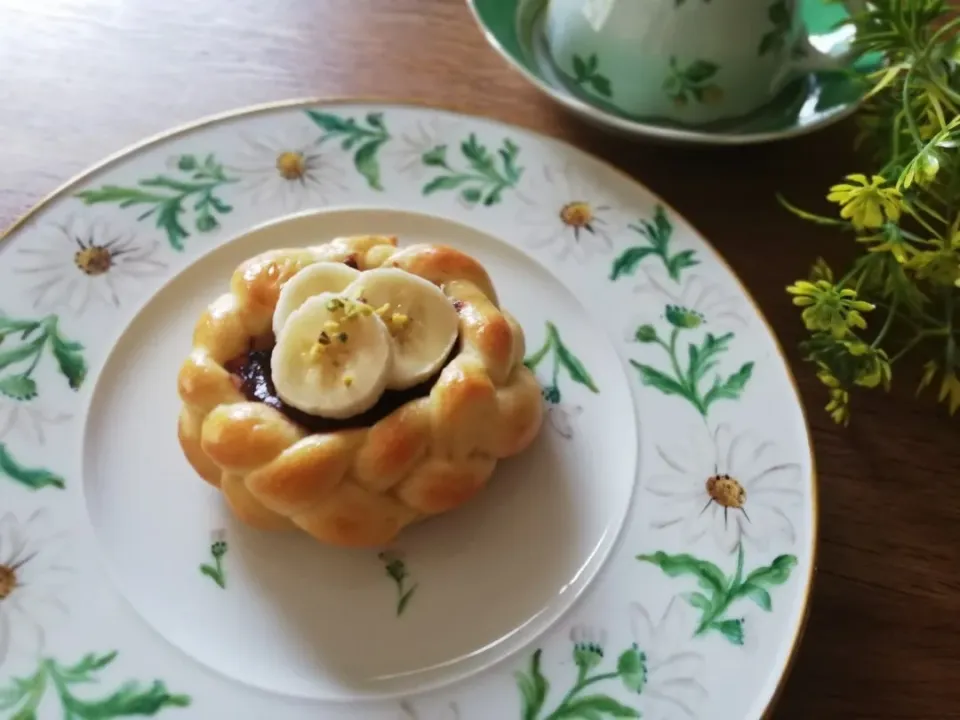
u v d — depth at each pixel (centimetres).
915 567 20
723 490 20
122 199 23
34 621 17
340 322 18
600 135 26
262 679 17
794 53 24
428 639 18
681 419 21
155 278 22
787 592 18
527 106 27
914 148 21
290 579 19
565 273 23
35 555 18
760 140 23
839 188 19
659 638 18
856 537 20
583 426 21
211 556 19
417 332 19
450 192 24
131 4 28
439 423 18
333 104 25
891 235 20
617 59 24
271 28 28
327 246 21
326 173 24
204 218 23
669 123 24
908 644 19
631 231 24
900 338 23
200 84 27
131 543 19
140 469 20
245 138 24
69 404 20
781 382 21
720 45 23
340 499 18
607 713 17
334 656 18
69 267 22
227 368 19
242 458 18
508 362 19
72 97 26
